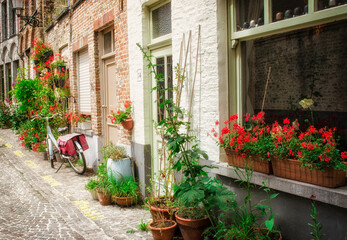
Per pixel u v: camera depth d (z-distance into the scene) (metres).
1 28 20.22
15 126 14.66
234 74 3.97
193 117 4.33
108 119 7.45
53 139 8.77
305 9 3.19
